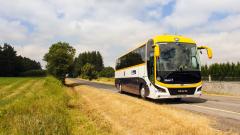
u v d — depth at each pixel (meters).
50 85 33.62
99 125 11.77
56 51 59.47
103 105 18.48
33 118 9.83
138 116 12.70
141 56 21.23
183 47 18.39
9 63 119.19
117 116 13.60
